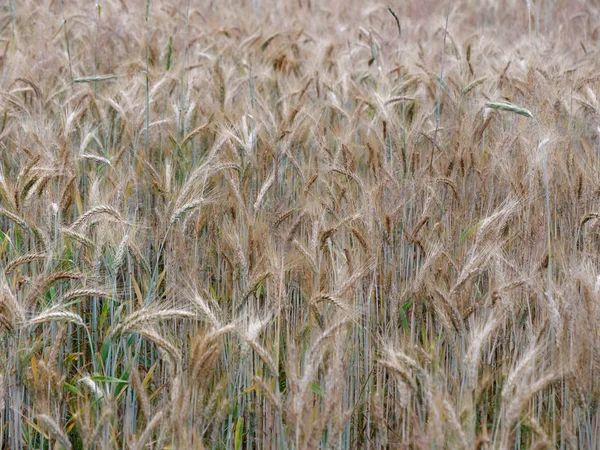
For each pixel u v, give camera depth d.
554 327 3.18
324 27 9.42
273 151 4.68
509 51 7.23
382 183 4.27
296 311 4.10
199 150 5.50
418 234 4.38
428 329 3.92
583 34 9.18
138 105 5.30
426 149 5.33
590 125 5.52
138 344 3.66
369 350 3.72
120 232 3.84
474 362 2.87
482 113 5.32
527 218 4.11
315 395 3.43
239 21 8.99
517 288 3.61
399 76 6.45
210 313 3.27
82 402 3.41
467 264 3.54
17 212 3.84
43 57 6.62
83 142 4.66
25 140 4.92
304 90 5.79
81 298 3.92
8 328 3.10
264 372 3.58
